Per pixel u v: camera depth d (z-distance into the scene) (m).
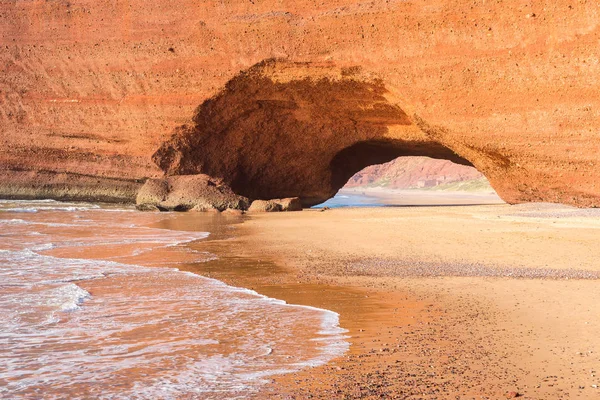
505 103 27.25
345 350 7.16
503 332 7.67
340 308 9.54
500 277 11.59
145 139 37.22
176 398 5.71
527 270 12.20
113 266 14.40
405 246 16.50
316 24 31.88
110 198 38.53
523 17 26.59
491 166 29.61
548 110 26.41
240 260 15.21
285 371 6.43
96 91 38.44
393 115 33.09
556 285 10.61
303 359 6.86
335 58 31.34
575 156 26.19
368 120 34.12
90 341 7.79
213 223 26.36
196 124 35.81
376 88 31.12
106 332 8.23
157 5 36.72
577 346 6.91
